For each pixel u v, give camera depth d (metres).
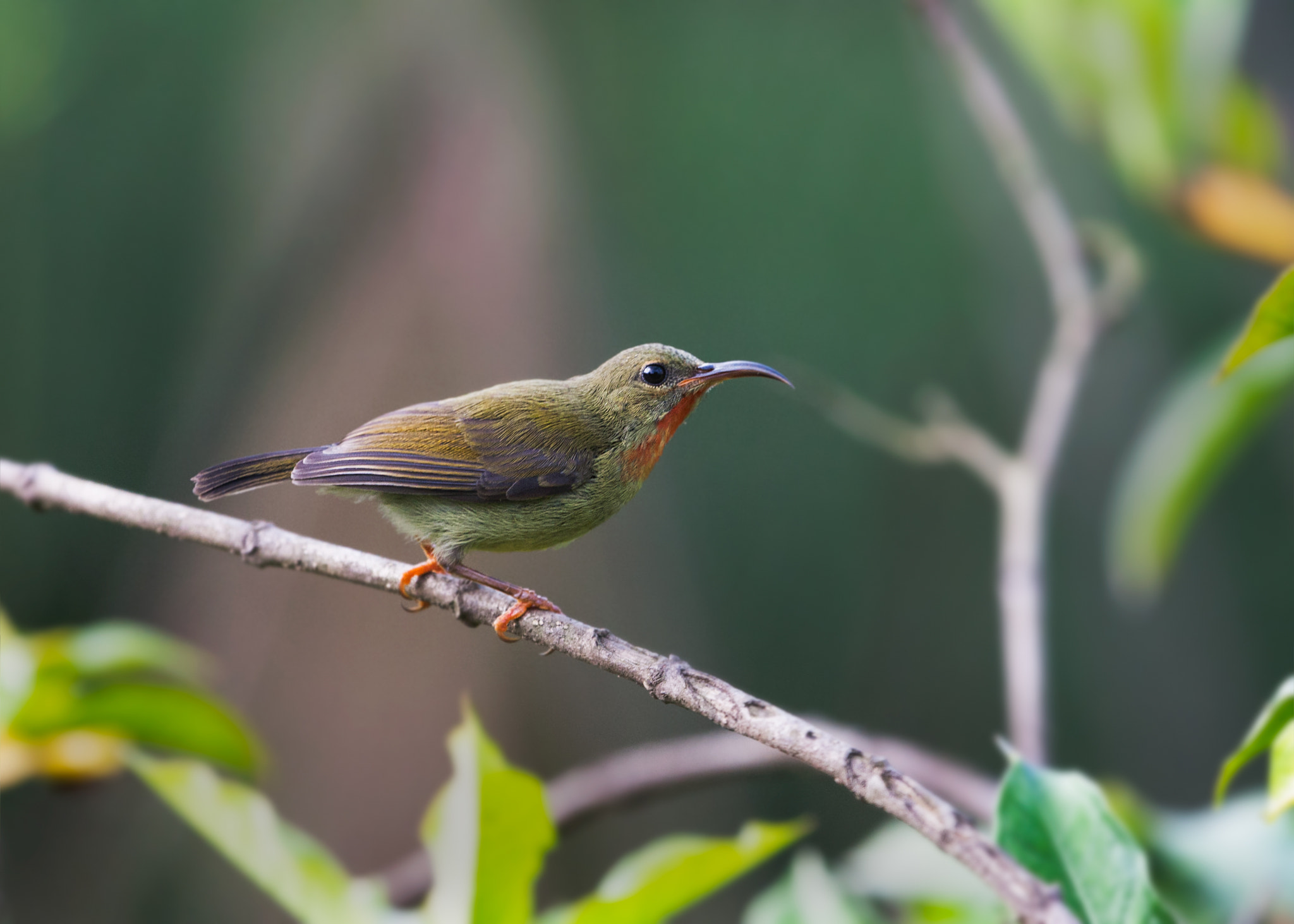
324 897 4.49
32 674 5.73
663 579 15.07
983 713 16.02
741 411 16.31
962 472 16.39
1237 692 15.19
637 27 15.72
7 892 12.88
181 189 15.62
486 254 13.73
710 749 6.19
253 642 12.23
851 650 16.06
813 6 16.44
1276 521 14.95
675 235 15.60
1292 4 6.58
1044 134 12.68
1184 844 5.04
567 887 12.53
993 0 6.59
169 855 12.95
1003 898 3.03
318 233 14.26
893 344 16.28
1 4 15.70
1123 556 6.88
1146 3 6.01
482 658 12.17
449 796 4.39
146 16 16.02
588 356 13.92
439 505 6.57
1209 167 6.17
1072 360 7.10
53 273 16.22
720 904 13.09
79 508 5.65
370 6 14.84
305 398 13.49
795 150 16.22
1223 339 6.45
